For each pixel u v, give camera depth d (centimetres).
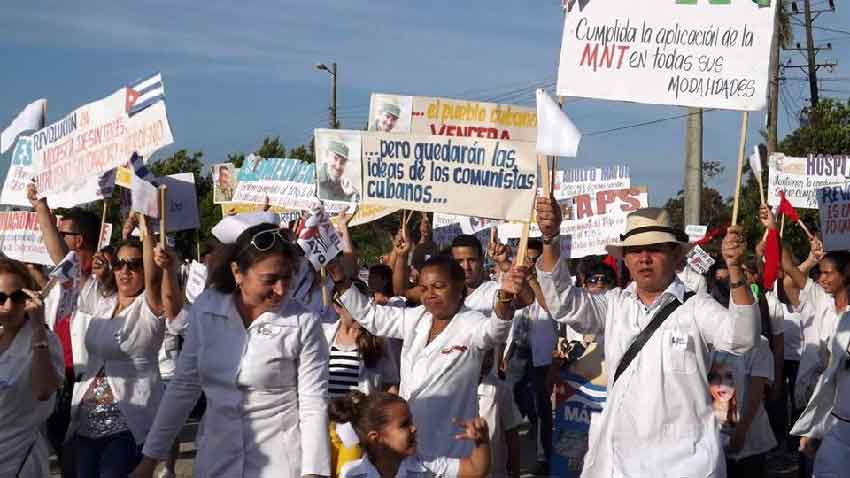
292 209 1084
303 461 455
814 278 1009
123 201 732
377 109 915
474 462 512
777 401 1062
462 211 624
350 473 490
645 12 574
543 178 550
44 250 835
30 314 514
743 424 649
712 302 508
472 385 591
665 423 502
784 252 975
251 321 468
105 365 610
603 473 514
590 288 876
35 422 538
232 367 458
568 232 1080
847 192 1018
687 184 1400
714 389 642
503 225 1174
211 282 473
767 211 667
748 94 555
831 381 705
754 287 877
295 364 466
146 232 608
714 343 500
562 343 780
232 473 456
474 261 814
